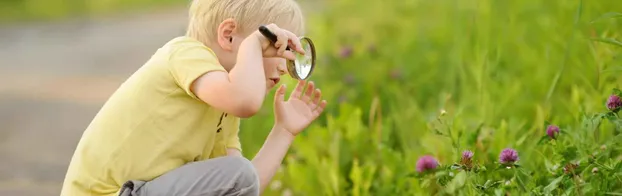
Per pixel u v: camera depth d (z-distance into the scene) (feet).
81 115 24.68
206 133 10.61
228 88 9.87
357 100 19.83
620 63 14.62
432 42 23.81
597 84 14.28
